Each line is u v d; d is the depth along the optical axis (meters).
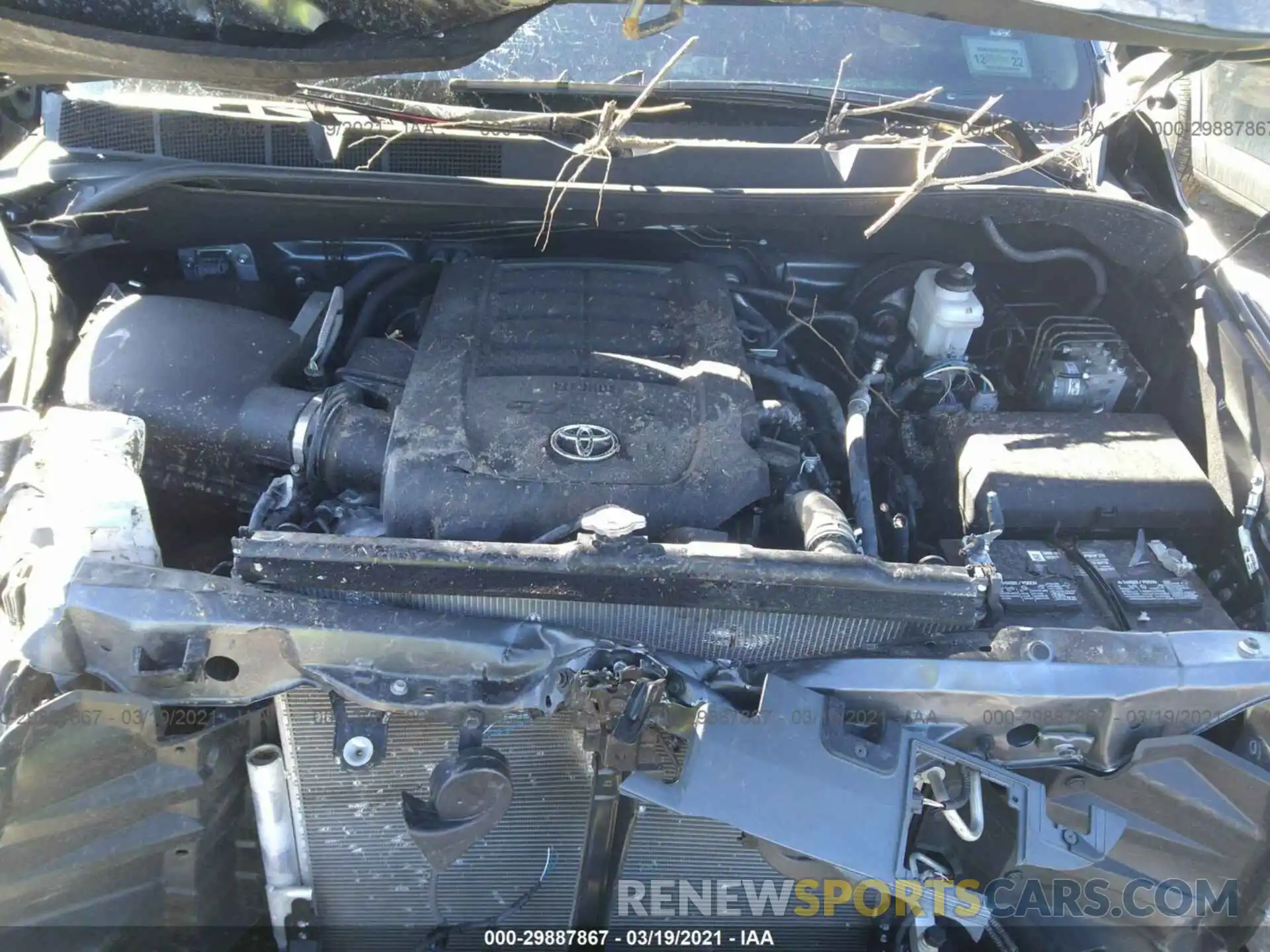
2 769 2.02
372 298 3.16
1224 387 2.96
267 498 2.51
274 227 3.06
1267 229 3.06
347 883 2.60
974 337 3.38
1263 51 2.33
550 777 2.46
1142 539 2.73
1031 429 2.98
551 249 3.30
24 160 3.06
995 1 2.03
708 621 2.22
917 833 2.58
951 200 2.93
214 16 2.10
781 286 3.45
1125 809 2.44
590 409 2.56
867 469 2.80
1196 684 2.22
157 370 2.70
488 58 3.21
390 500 2.37
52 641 2.09
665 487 2.42
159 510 2.78
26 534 2.21
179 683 2.14
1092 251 3.27
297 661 2.15
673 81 3.26
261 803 2.38
